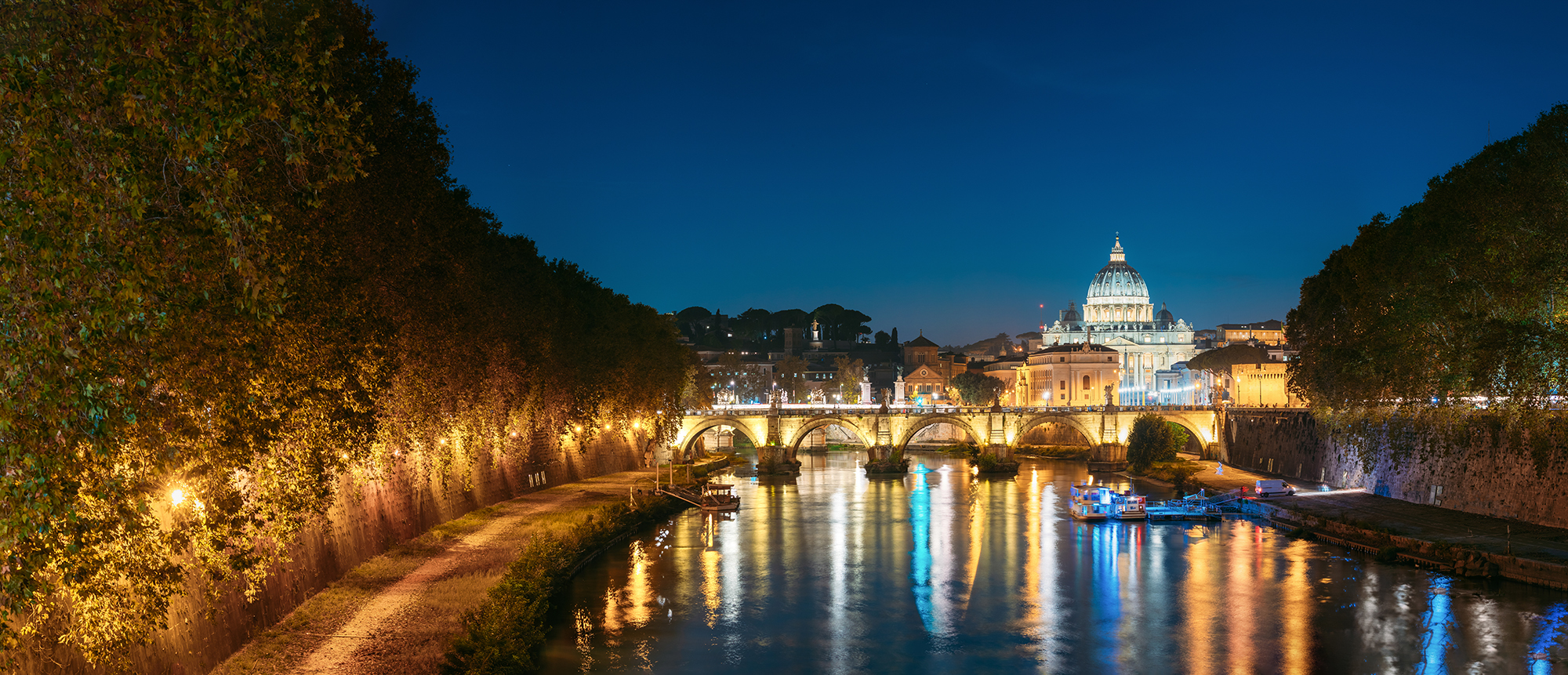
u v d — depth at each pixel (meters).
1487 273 82.75
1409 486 110.75
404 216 56.12
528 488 115.19
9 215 21.86
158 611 32.78
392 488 75.19
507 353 86.19
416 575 67.06
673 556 92.88
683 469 164.50
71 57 23.44
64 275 22.31
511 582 65.12
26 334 22.69
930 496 145.00
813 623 69.69
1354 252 114.56
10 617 30.78
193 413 34.88
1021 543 101.62
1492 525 91.38
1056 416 191.62
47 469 23.95
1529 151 78.25
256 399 38.25
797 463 184.12
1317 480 137.50
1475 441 99.50
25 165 21.92
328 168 27.31
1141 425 184.38
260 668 46.84
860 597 77.50
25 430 23.39
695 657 61.81
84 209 23.09
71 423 24.50
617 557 91.44
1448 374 86.25
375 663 48.69
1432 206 92.69
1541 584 74.25
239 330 34.59
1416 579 78.94
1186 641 65.19
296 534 57.09
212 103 23.27
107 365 24.41
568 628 67.62
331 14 48.59
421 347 64.50
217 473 38.56
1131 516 116.69
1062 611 73.25
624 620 69.50
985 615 72.31
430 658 49.69
